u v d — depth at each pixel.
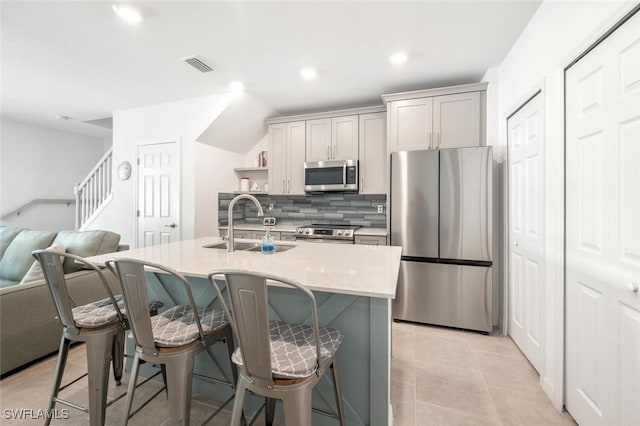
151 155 3.89
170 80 3.07
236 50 2.46
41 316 2.13
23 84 3.18
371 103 3.80
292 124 3.94
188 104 3.66
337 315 1.39
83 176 5.68
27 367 2.07
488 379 1.96
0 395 1.77
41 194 5.02
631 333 1.19
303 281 1.28
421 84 3.15
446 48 2.42
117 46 2.39
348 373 1.40
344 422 1.27
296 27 2.13
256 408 1.61
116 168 4.10
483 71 2.85
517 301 2.39
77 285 2.35
